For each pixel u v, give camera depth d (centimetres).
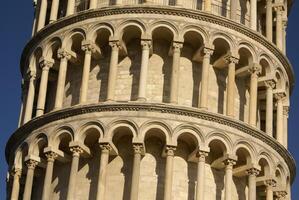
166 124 5125
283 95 5834
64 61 5572
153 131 5159
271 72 5709
